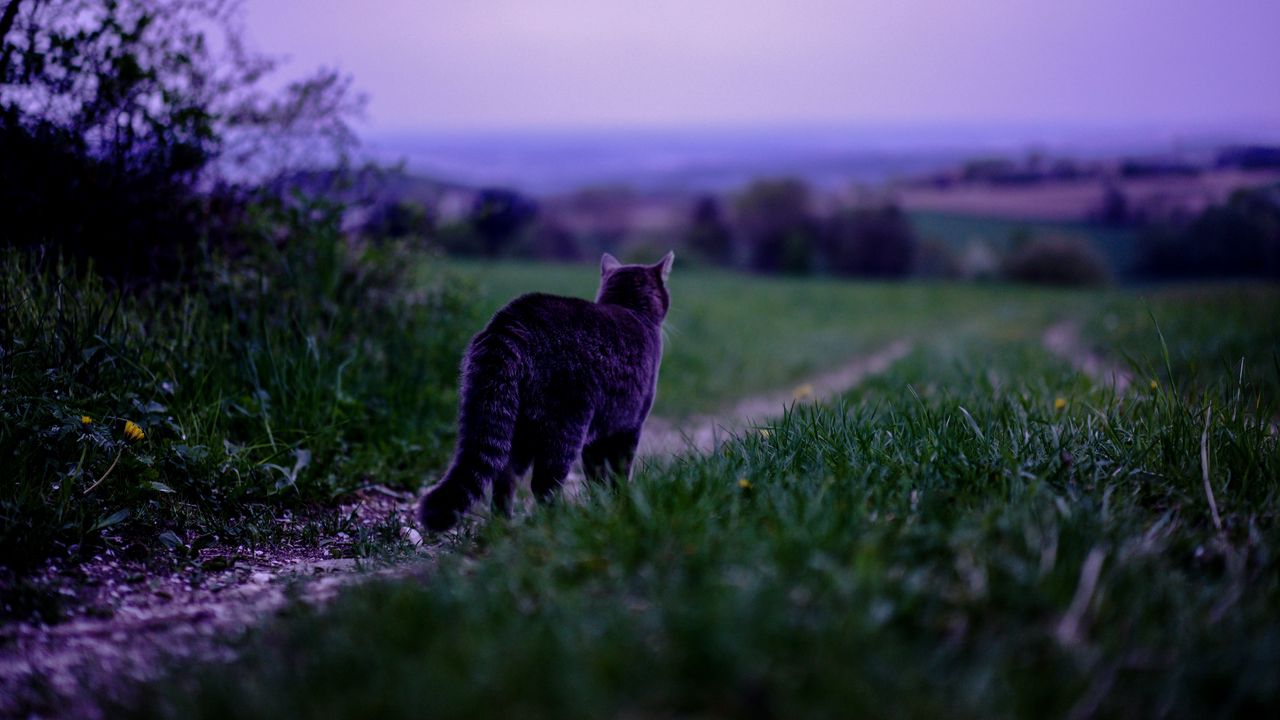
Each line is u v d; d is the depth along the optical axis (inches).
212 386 177.0
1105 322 484.1
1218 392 156.9
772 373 418.6
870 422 153.6
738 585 87.0
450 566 111.3
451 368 244.7
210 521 145.3
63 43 177.3
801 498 112.2
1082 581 87.0
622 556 98.3
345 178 237.1
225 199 213.9
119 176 190.9
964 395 213.2
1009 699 72.6
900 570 92.7
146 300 194.5
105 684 89.6
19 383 145.7
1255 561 100.4
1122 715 73.0
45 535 124.3
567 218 2209.6
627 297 183.9
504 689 73.8
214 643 98.1
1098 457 134.0
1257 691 73.4
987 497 114.5
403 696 73.9
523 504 149.8
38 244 184.9
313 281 215.8
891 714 69.8
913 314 847.7
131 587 120.0
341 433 184.1
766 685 73.6
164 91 192.9
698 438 256.2
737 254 2086.6
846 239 1974.7
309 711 74.7
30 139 179.2
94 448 143.7
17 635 103.0
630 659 76.8
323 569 132.3
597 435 162.9
